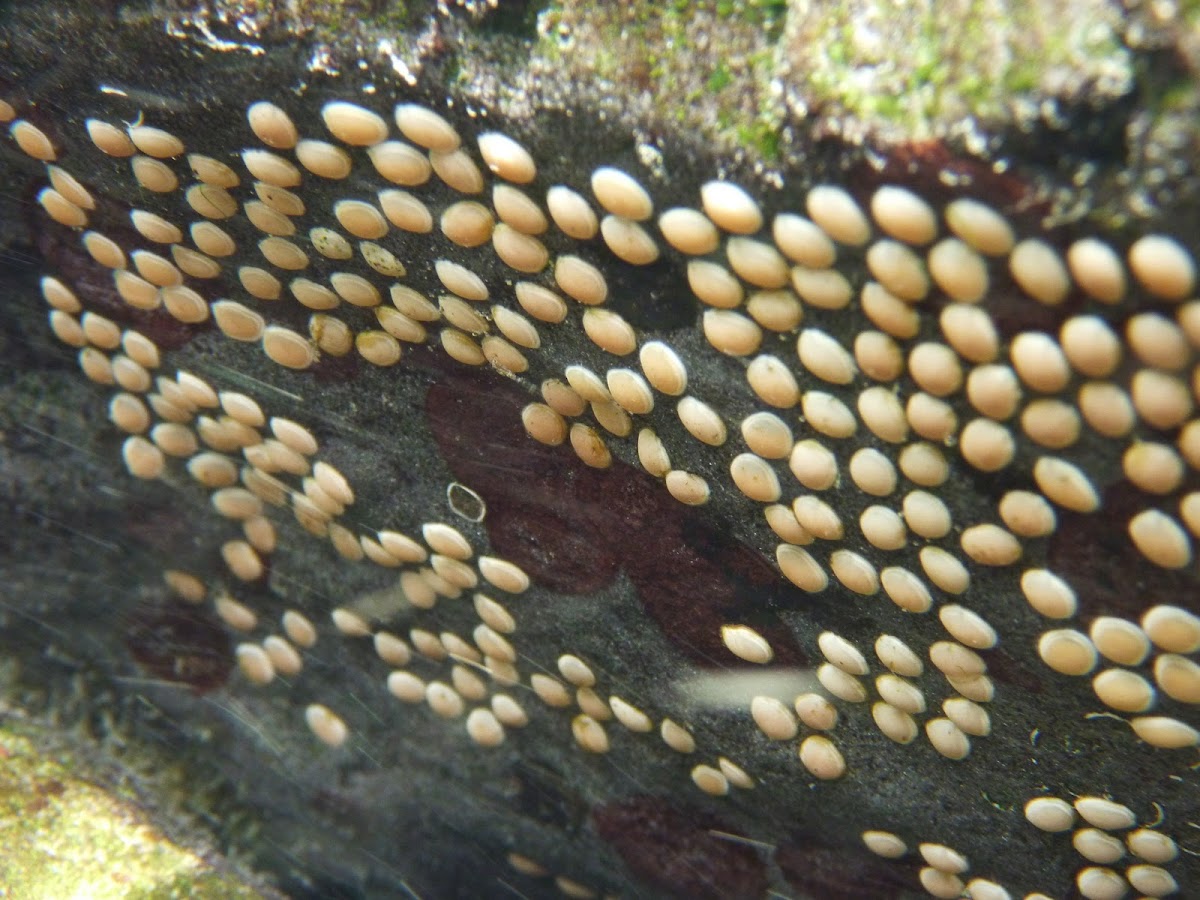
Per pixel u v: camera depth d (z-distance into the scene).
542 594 0.07
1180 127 0.05
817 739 0.07
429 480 0.07
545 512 0.07
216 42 0.06
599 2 0.06
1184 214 0.05
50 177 0.07
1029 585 0.06
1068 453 0.06
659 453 0.07
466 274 0.07
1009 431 0.06
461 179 0.06
